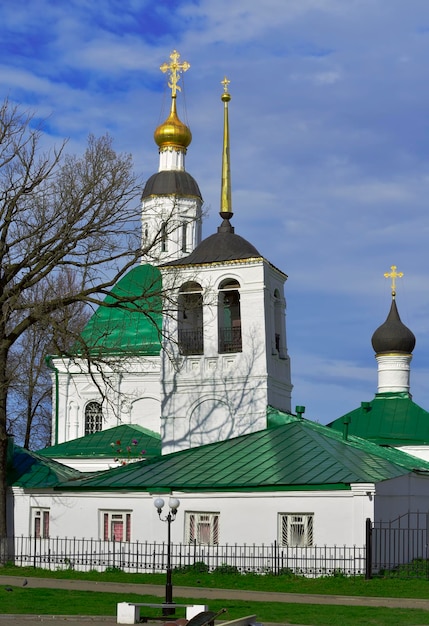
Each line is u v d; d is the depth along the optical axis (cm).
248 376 5184
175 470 4675
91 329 6300
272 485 4316
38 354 6969
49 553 4575
